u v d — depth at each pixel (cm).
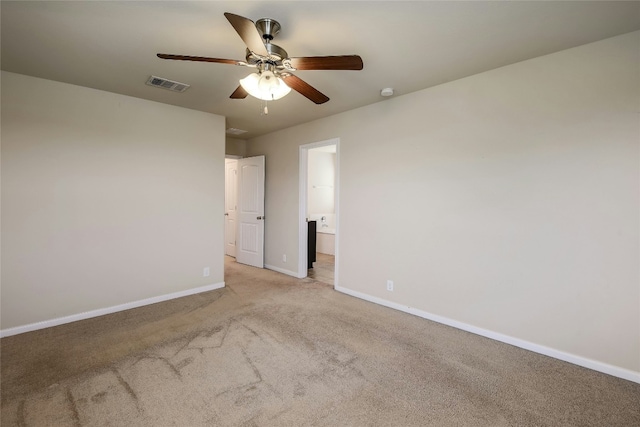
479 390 191
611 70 206
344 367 215
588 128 215
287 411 171
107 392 186
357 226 366
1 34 204
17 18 186
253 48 171
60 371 208
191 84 289
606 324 210
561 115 225
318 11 176
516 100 245
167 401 178
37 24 193
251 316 306
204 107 361
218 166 396
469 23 189
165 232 352
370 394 186
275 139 491
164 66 251
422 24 190
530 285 241
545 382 199
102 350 237
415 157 309
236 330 274
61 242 286
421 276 307
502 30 197
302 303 346
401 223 322
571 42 212
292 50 223
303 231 456
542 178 234
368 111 350
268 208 511
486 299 264
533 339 240
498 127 255
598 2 167
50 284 281
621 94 203
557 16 181
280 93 205
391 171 329
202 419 164
